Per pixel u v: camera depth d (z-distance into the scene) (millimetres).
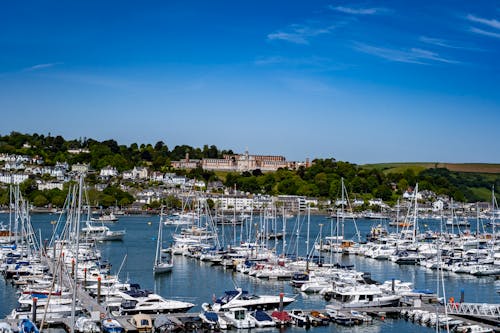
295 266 142625
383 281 134875
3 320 86312
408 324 94312
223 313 93812
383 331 90312
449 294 122312
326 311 97438
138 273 140250
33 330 79312
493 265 153500
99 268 132750
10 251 152500
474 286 132000
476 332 86938
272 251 168250
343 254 182500
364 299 104688
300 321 92375
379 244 190750
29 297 96250
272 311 97062
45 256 143875
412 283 126000
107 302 97000
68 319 87188
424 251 175500
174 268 148125
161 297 104500
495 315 90812
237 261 148375
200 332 87375
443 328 91625
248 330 89312
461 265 150000
